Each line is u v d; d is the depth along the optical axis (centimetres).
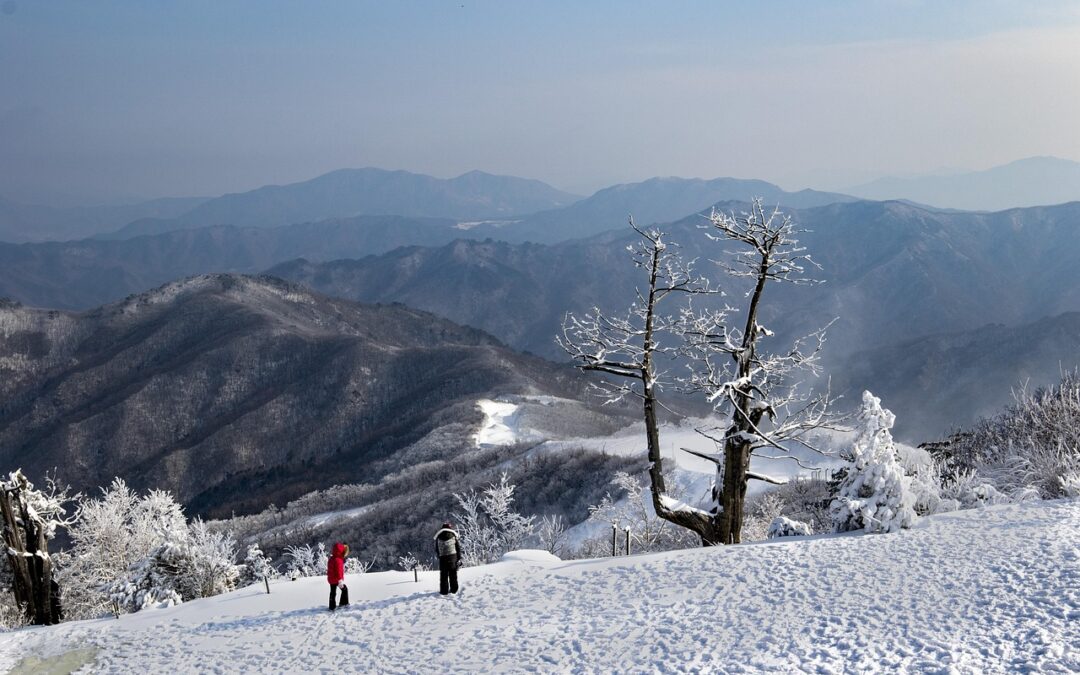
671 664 1281
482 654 1438
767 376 2245
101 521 3372
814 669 1185
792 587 1534
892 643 1229
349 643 1586
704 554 1833
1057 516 1723
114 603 2241
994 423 3167
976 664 1120
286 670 1491
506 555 2125
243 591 2089
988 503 2062
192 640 1728
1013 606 1291
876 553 1659
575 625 1514
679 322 2259
